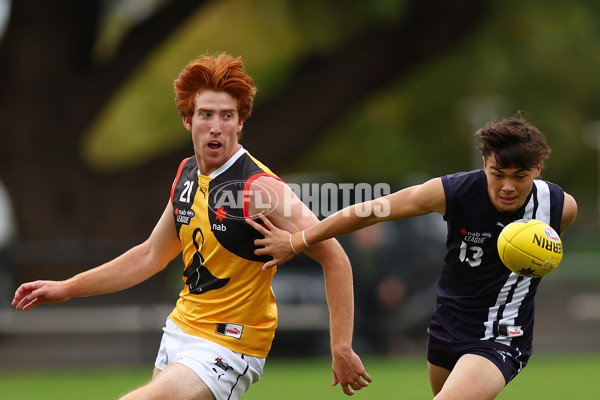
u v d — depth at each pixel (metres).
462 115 76.56
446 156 82.62
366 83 59.59
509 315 16.45
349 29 58.41
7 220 61.06
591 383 33.22
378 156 81.19
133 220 58.78
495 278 16.36
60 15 54.81
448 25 57.09
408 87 71.31
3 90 55.41
